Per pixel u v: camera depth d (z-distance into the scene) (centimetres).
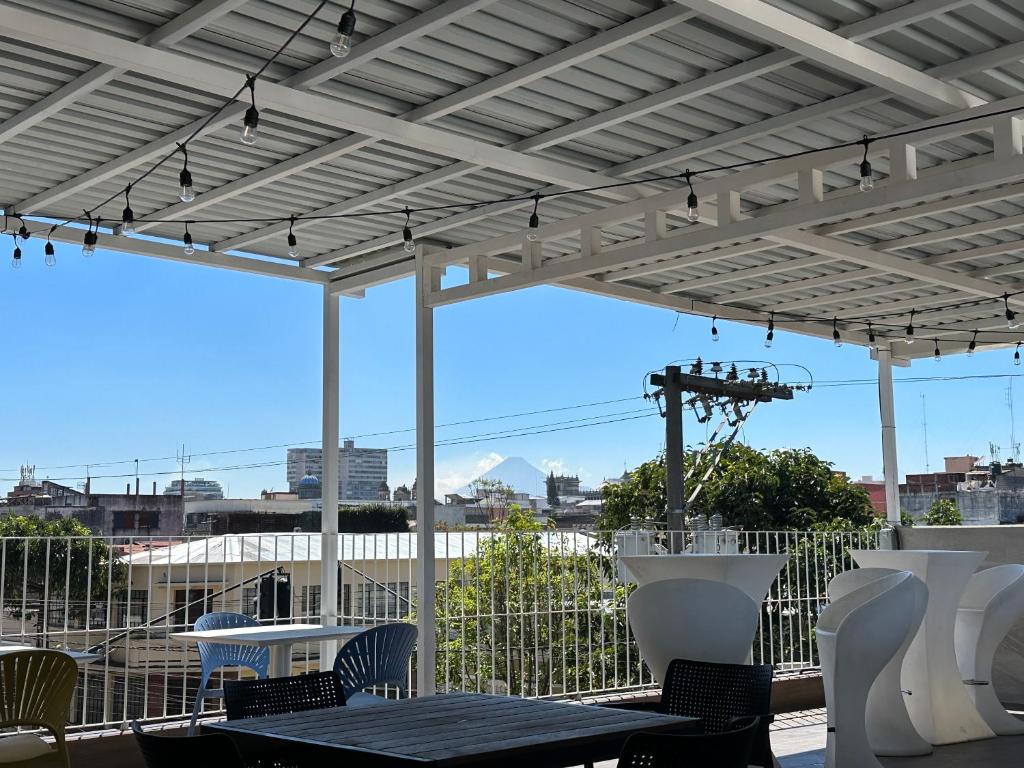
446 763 292
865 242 817
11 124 566
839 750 557
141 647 679
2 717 412
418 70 519
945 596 698
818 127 587
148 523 3534
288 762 347
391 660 589
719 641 565
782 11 433
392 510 2819
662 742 285
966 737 693
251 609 834
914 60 507
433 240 795
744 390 1169
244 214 740
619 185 629
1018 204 740
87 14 462
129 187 616
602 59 507
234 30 477
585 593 830
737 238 596
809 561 934
